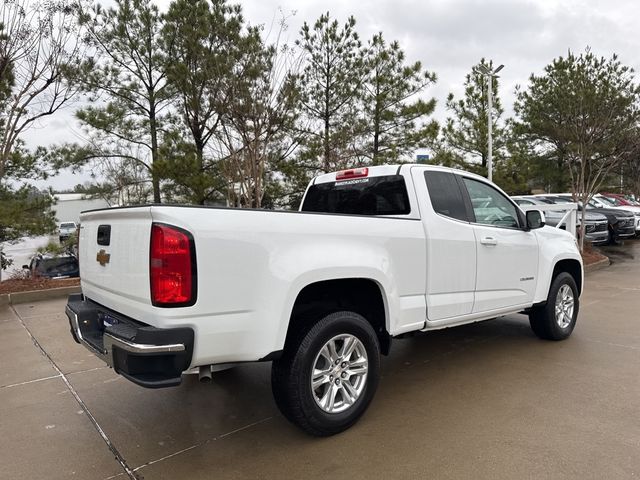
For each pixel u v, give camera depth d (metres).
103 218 3.28
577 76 12.46
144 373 2.65
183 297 2.62
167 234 2.62
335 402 3.32
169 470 2.93
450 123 19.88
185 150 11.50
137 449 3.20
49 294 8.90
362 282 3.48
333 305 3.46
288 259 3.00
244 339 2.84
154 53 13.14
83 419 3.67
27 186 12.07
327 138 13.37
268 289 2.90
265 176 12.52
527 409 3.63
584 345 5.27
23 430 3.50
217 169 11.74
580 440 3.14
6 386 4.38
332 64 14.09
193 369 2.89
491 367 4.61
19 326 6.71
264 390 4.20
